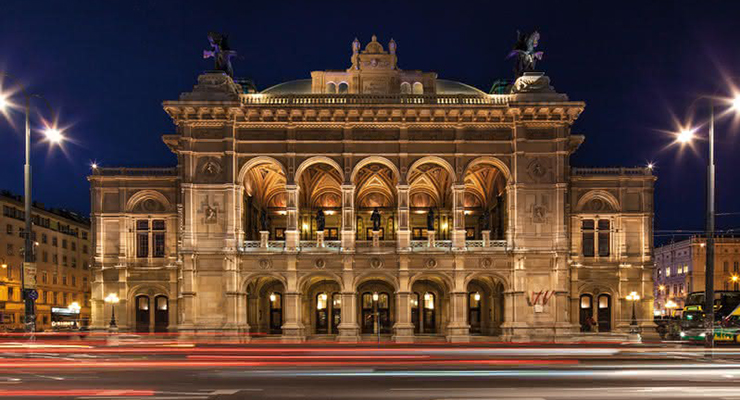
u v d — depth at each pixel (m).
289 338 56.00
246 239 64.25
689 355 37.94
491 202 69.44
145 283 63.53
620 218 64.38
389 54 62.97
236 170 57.72
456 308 56.78
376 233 58.06
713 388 23.69
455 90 66.69
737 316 56.59
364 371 28.73
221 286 56.53
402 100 58.59
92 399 21.48
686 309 64.75
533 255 56.66
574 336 56.44
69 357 37.38
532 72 59.25
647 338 62.38
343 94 58.72
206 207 57.09
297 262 57.34
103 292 63.53
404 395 22.14
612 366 30.91
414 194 74.44
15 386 24.64
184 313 55.97
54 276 111.75
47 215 110.25
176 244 63.59
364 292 66.69
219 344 50.97
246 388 23.92
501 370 29.09
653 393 22.50
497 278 57.66
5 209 98.56
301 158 58.03
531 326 56.16
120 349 44.41
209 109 56.66
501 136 58.25
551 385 24.47
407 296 56.88
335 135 58.22
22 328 96.31
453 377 26.75
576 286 63.59
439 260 57.41
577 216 64.38
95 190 64.06
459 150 57.97
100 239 63.72
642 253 64.25
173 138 63.84
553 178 57.41
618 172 65.56
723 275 128.25
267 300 66.81
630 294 62.56
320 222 58.31
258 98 58.94
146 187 64.12
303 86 67.38
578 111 57.22
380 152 58.06
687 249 131.75
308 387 24.12
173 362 33.09
